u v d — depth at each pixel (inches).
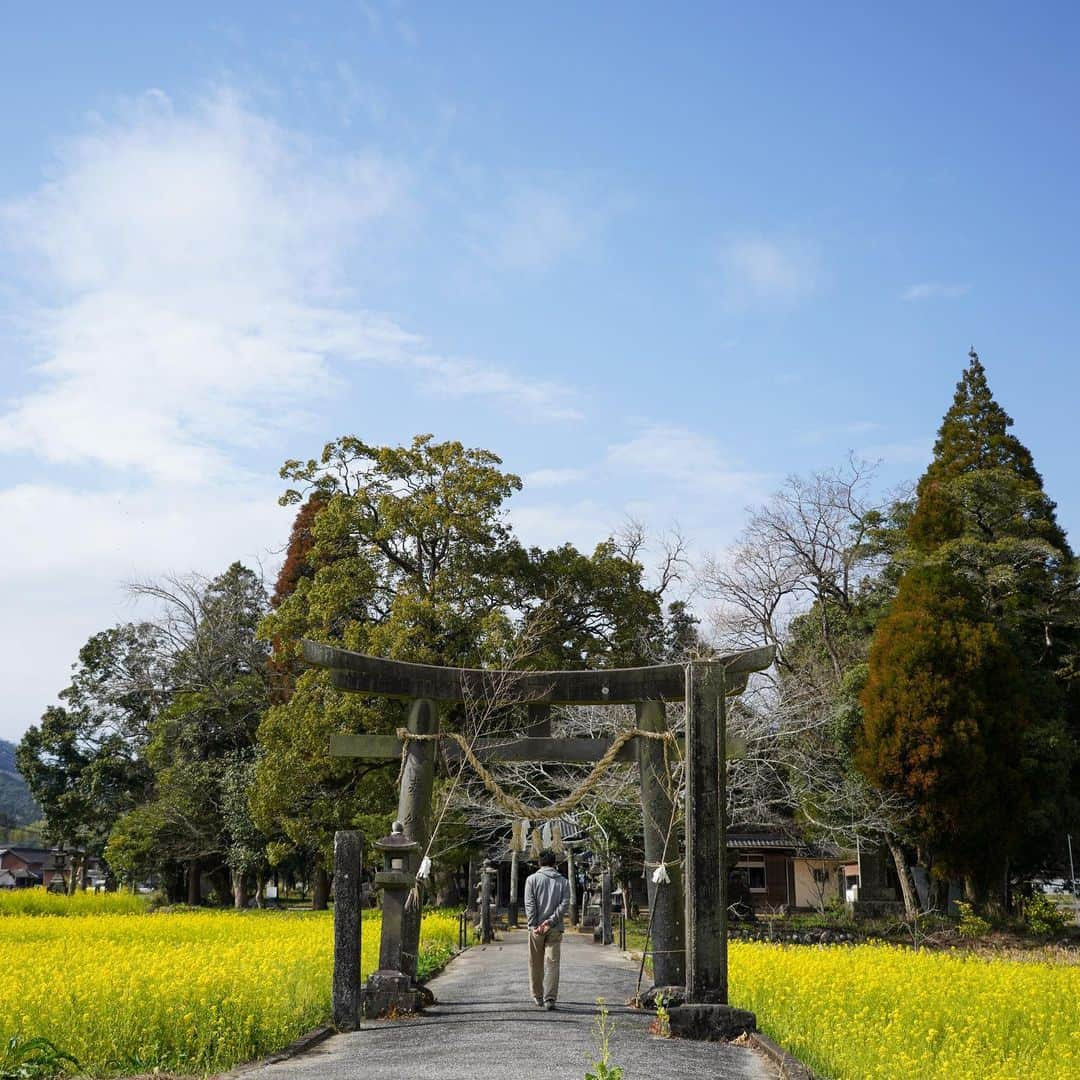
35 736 2091.5
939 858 1188.5
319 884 1694.1
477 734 605.3
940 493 1401.3
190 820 1731.1
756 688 1211.2
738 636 1390.3
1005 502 1362.0
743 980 508.1
